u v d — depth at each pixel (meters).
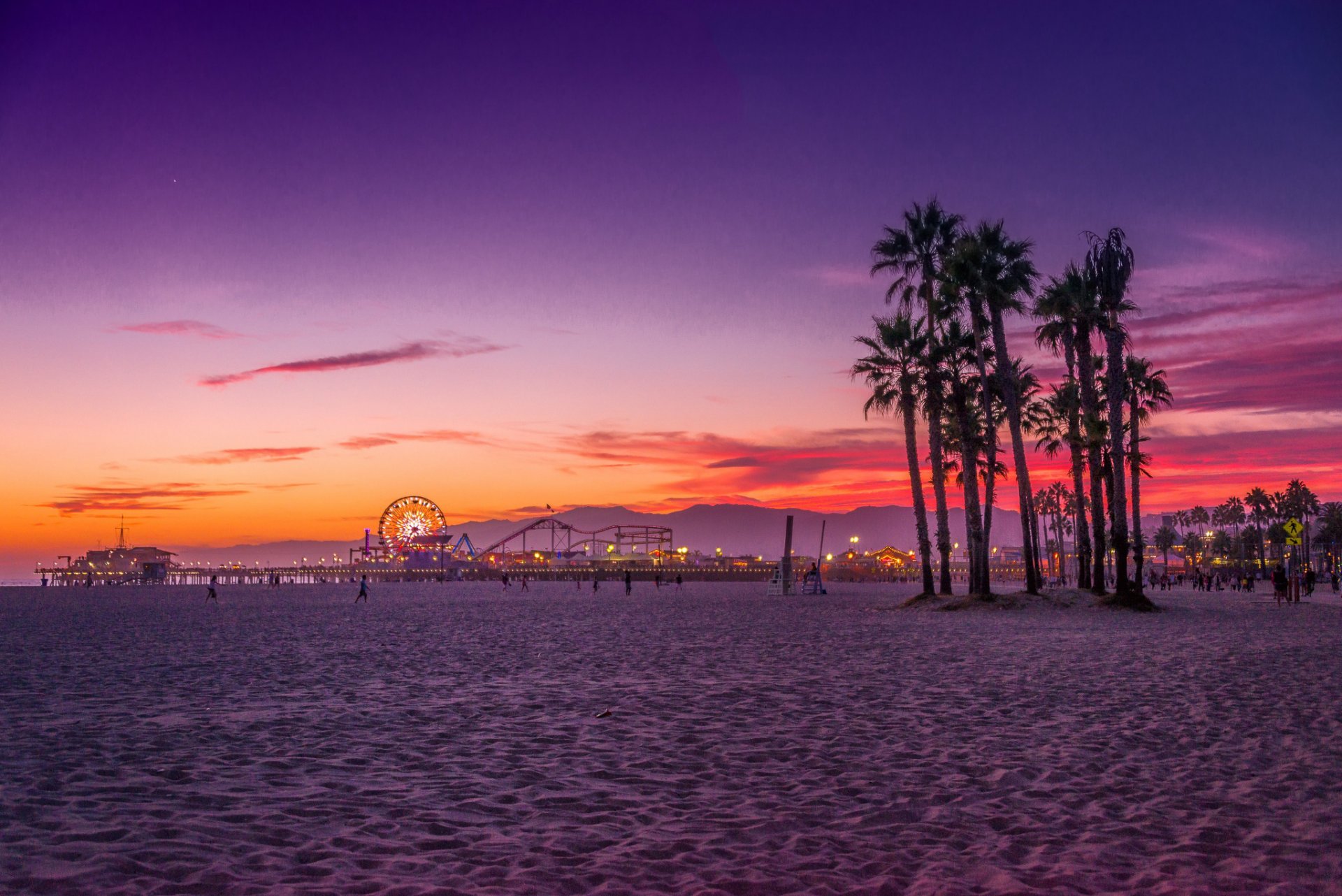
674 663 20.50
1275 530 153.62
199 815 7.91
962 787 8.98
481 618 42.38
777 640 26.88
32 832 7.30
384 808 8.24
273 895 6.00
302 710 13.84
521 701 14.72
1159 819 7.82
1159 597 62.84
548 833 7.48
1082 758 10.24
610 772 9.64
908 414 46.81
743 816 7.98
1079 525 53.66
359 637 29.39
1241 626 31.19
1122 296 41.03
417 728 12.32
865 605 54.88
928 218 45.97
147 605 63.75
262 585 156.38
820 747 10.89
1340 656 20.95
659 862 6.77
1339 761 10.00
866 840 7.30
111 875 6.30
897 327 44.66
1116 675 17.64
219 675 18.56
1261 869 6.55
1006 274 42.28
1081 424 51.56
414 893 6.07
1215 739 11.25
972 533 43.28
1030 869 6.59
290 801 8.45
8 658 22.30
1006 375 42.75
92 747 10.87
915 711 13.52
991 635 27.81
